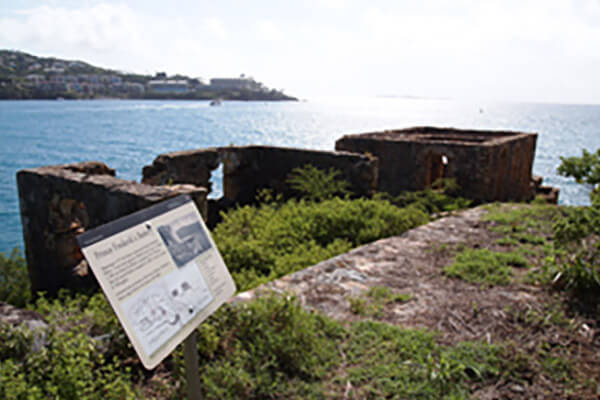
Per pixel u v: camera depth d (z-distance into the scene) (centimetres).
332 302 442
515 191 1538
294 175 1115
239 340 359
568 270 451
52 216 710
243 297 441
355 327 383
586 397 294
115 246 187
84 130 9319
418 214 834
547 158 5912
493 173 1262
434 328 388
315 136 8969
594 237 556
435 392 298
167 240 213
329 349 354
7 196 3003
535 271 502
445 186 1261
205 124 12238
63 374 281
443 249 599
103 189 614
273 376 321
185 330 207
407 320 405
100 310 407
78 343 321
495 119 18425
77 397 272
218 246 674
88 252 175
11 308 369
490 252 571
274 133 9612
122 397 284
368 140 1411
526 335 372
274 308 382
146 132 9169
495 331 380
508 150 1380
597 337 364
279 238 725
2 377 265
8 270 753
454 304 434
